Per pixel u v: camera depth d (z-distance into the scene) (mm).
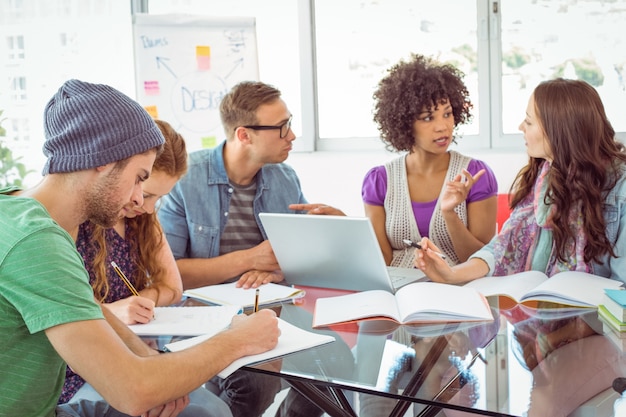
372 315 1533
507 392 1106
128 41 4043
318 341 1374
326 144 4078
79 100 1207
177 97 3711
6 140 4086
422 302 1547
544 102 1979
